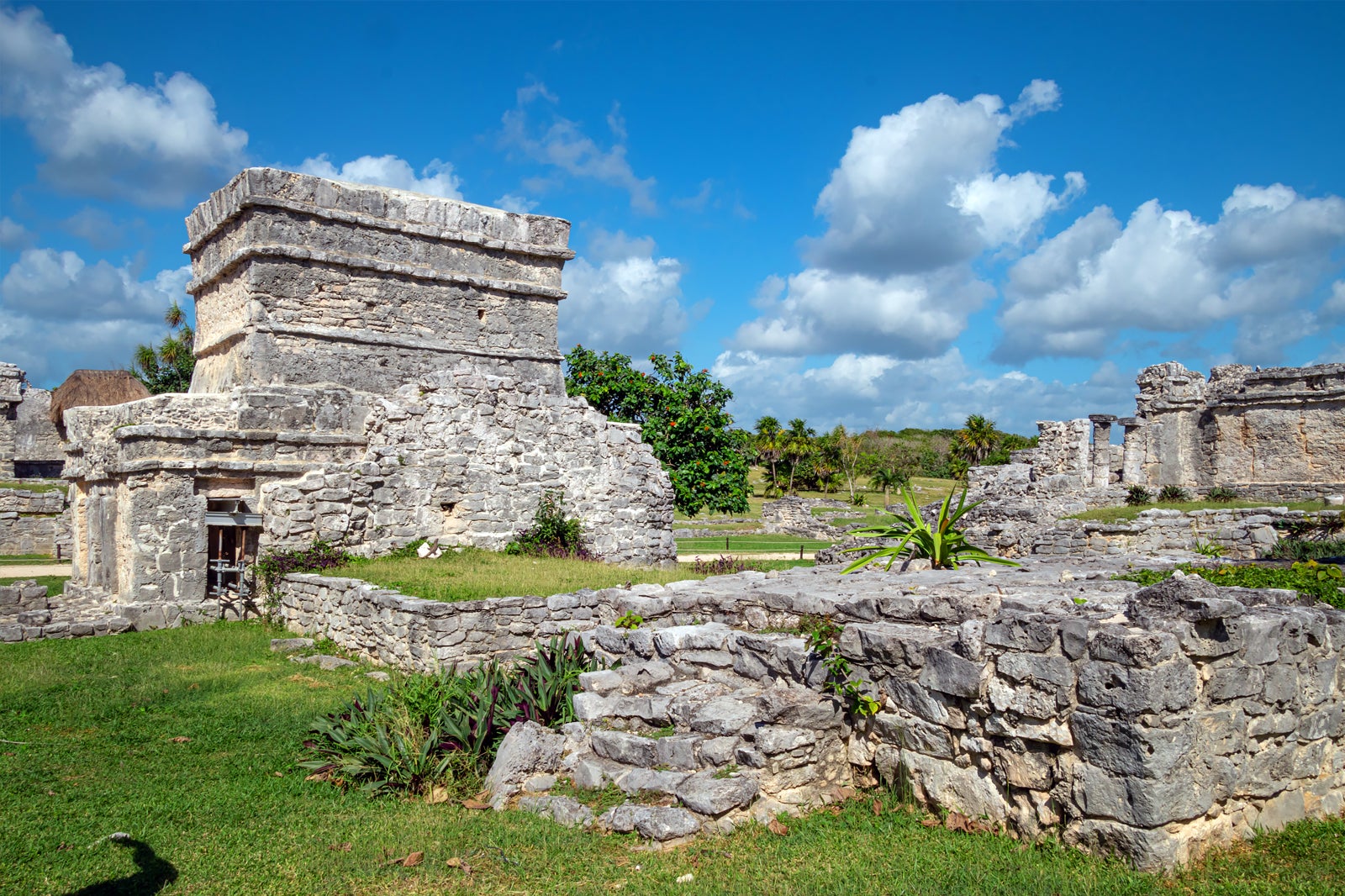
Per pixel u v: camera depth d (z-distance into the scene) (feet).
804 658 24.75
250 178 61.77
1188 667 18.52
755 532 150.61
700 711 24.14
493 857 20.75
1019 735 20.10
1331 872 18.16
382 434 59.88
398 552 58.54
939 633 23.29
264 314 61.93
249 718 33.32
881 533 37.22
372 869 20.33
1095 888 17.33
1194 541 71.77
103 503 56.49
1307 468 96.89
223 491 54.70
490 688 28.84
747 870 19.36
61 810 24.07
